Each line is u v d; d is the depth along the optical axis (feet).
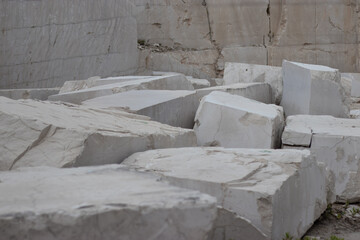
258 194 10.36
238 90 26.35
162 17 50.78
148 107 18.51
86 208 6.29
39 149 11.67
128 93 21.31
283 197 10.98
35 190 7.23
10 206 6.41
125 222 6.33
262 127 17.97
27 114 12.50
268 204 10.35
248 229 10.14
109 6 41.09
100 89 22.61
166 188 7.31
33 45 35.47
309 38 52.47
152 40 50.80
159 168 11.44
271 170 11.56
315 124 19.69
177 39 51.21
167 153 12.69
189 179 10.71
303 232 12.46
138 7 50.06
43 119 12.34
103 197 6.79
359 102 38.63
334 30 52.85
